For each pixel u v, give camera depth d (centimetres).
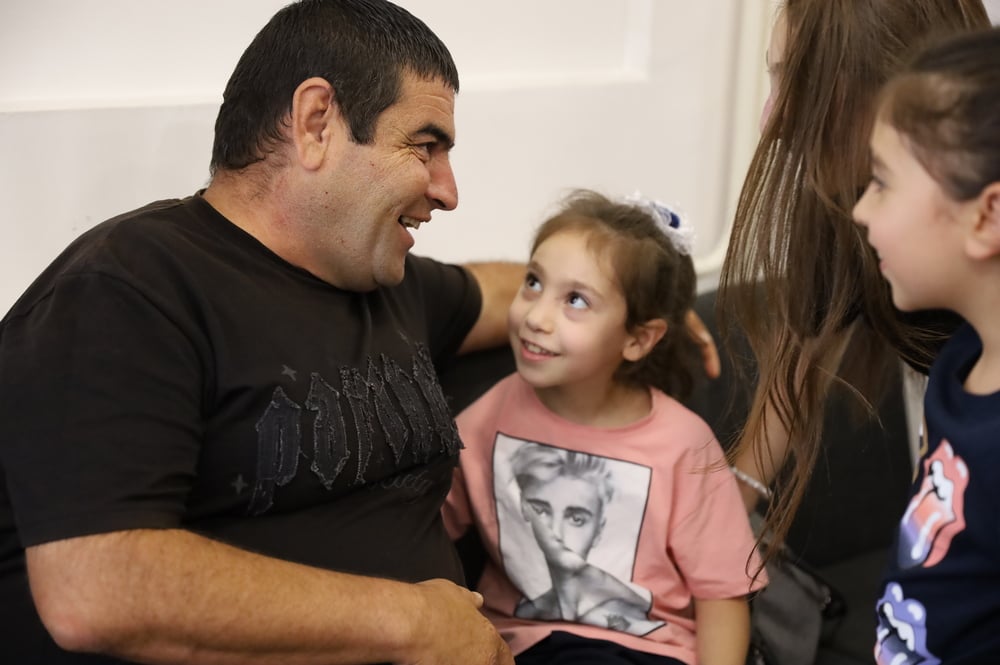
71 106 139
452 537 156
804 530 189
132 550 100
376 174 120
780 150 128
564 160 196
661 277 149
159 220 117
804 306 130
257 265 121
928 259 93
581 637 142
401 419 128
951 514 96
